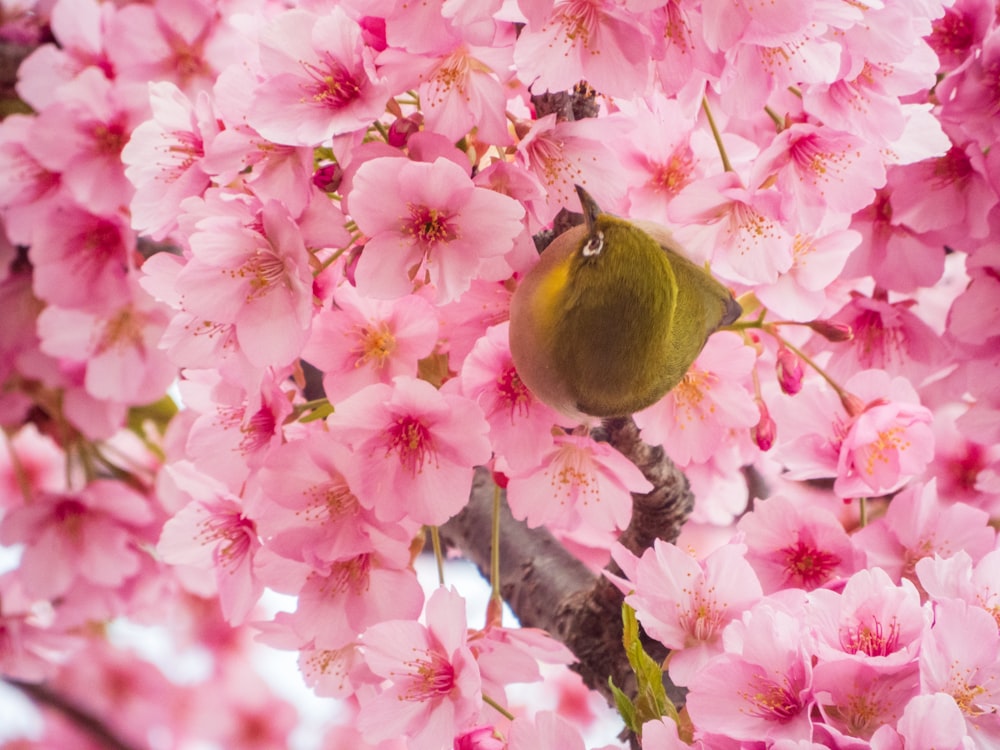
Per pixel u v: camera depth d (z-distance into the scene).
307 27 1.48
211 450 1.52
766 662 1.46
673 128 1.54
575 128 1.50
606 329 1.48
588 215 1.49
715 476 1.61
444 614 1.49
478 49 1.49
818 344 1.60
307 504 1.50
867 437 1.54
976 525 1.54
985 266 1.59
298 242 1.48
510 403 1.50
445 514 1.49
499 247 1.47
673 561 1.49
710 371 1.53
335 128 1.48
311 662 1.54
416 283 1.50
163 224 1.52
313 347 1.50
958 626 1.46
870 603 1.47
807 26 1.47
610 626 1.56
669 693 1.54
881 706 1.46
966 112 1.56
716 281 1.52
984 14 1.56
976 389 1.59
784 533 1.54
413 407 1.49
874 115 1.51
